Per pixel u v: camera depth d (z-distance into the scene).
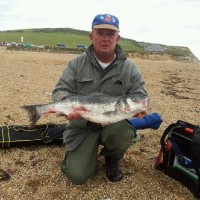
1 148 1.86
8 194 1.46
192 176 1.54
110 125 1.51
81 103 1.41
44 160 1.76
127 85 1.54
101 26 1.42
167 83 5.04
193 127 1.59
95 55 1.51
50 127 1.93
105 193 1.51
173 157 1.65
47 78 4.52
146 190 1.55
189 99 3.75
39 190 1.50
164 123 2.55
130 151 1.93
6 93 3.22
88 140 1.52
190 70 8.21
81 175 1.48
